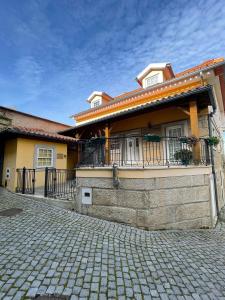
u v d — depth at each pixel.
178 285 2.65
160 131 9.07
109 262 3.16
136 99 12.52
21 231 4.14
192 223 5.19
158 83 11.58
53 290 2.42
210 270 3.07
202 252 3.72
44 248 3.47
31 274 2.71
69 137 11.78
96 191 5.42
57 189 7.94
